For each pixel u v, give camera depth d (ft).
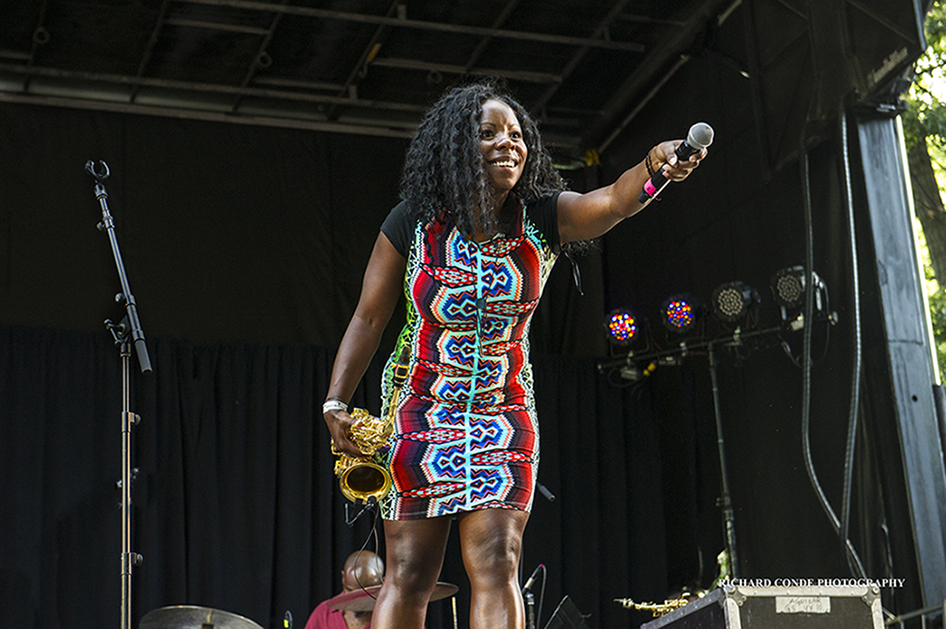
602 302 27.78
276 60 25.12
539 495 25.48
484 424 6.31
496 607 5.93
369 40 24.45
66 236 24.17
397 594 6.22
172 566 22.45
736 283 21.54
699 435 24.67
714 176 23.73
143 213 24.91
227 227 25.48
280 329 25.16
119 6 22.59
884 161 18.93
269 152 26.37
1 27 23.03
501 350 6.32
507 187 6.20
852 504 18.94
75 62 24.38
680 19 24.40
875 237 18.58
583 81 26.43
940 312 18.21
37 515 21.81
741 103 22.82
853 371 18.26
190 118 25.96
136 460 22.74
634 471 26.25
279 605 22.98
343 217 26.45
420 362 6.36
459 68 25.85
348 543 23.72
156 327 24.20
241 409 23.99
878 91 18.33
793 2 20.67
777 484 21.38
